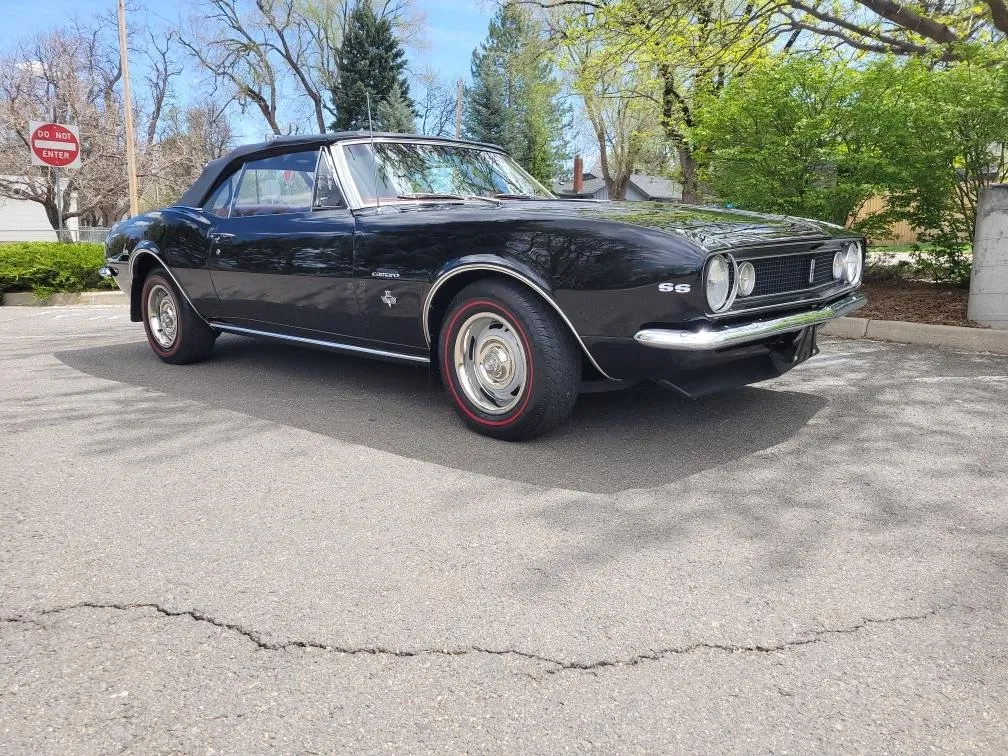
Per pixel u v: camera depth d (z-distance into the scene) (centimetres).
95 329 797
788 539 278
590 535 282
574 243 344
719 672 202
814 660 207
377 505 310
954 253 830
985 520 294
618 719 184
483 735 179
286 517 299
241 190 513
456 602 236
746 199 860
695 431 403
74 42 3162
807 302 381
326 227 443
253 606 234
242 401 473
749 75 898
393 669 203
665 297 325
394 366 571
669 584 246
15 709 188
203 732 180
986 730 180
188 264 536
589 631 220
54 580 250
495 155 532
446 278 386
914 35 1130
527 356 364
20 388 515
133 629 222
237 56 4134
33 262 1055
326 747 175
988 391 488
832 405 454
